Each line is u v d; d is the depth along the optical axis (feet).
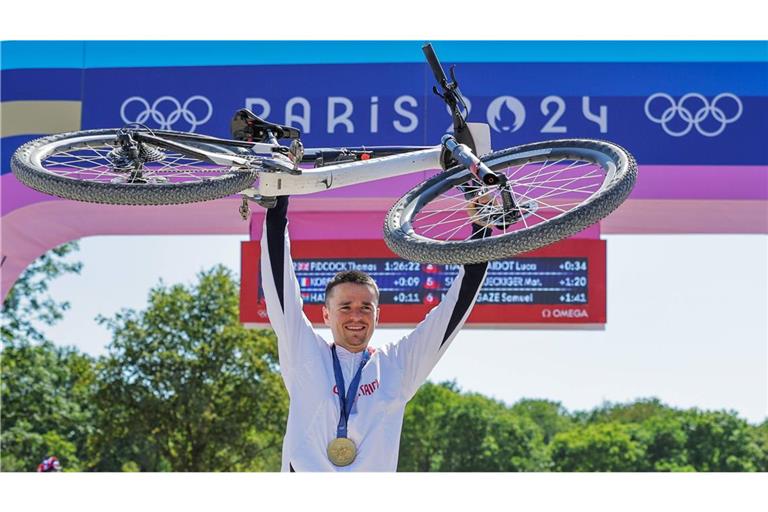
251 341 69.36
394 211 14.33
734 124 28.14
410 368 14.97
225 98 28.45
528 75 28.30
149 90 28.50
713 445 105.70
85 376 75.77
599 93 28.27
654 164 28.22
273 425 68.80
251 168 14.48
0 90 28.66
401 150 16.53
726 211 29.63
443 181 14.90
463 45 28.37
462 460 107.24
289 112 28.40
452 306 15.03
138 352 69.26
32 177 13.64
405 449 105.91
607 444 107.86
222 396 68.54
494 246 12.37
